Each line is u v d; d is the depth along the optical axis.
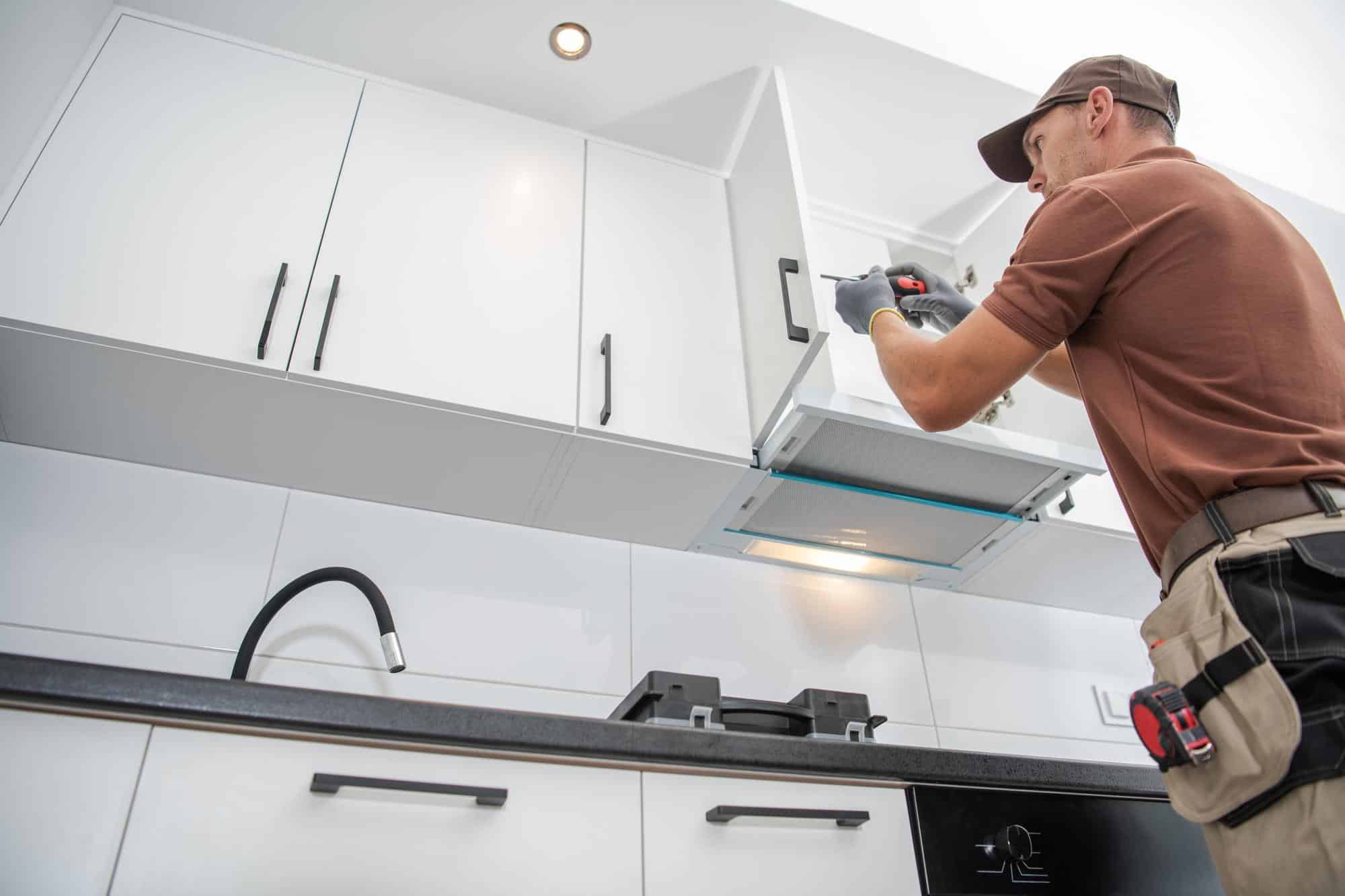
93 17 1.63
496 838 1.00
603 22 1.79
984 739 2.07
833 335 1.89
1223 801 0.73
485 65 1.85
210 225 1.50
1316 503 0.76
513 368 1.57
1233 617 0.74
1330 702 0.68
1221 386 0.86
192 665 1.47
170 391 1.43
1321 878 0.66
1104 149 1.18
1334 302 0.95
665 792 1.11
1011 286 1.00
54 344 1.34
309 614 1.58
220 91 1.67
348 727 0.96
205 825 0.89
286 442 1.56
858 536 1.95
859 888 1.16
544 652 1.72
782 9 1.79
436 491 1.72
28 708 0.88
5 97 1.39
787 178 1.76
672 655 1.83
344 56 1.81
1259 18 2.31
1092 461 1.71
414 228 1.66
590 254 1.80
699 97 1.95
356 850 0.93
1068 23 2.18
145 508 1.57
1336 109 2.49
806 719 1.46
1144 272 0.94
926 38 1.93
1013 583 2.19
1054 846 1.29
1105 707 2.25
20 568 1.45
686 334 1.78
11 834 0.83
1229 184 0.99
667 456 1.64
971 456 1.70
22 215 1.40
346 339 1.48
